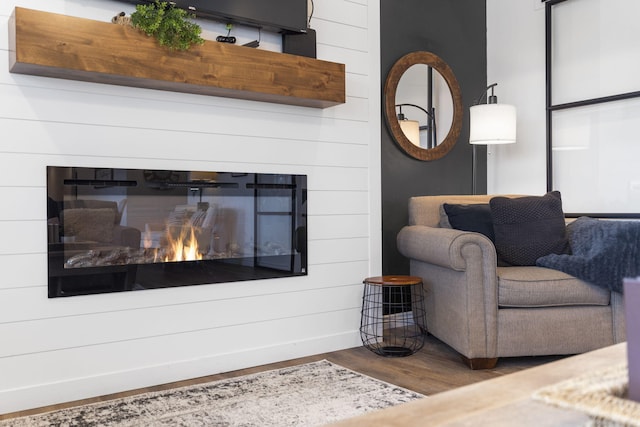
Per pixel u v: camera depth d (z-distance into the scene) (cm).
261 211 297
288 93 281
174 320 267
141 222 261
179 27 242
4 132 227
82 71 226
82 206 244
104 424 208
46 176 235
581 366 97
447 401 79
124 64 233
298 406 222
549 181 405
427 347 323
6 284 226
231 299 285
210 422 206
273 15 289
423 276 330
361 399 230
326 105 308
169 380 264
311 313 312
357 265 332
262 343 294
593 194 382
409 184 402
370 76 339
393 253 390
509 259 306
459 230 305
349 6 331
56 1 240
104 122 250
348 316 327
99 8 251
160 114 265
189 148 273
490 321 272
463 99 436
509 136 369
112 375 249
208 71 256
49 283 234
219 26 285
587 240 296
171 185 268
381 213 374
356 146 333
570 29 396
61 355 237
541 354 277
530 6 421
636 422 64
